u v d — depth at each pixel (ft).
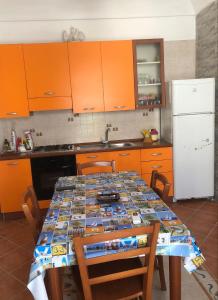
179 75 13.82
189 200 13.12
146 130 13.76
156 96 13.17
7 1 11.93
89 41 11.93
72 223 5.64
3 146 12.87
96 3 12.53
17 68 11.66
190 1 12.92
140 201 6.63
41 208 12.10
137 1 12.66
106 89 12.28
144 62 12.64
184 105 11.98
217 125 12.48
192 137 12.26
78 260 4.53
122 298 5.09
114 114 13.75
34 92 11.91
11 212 12.09
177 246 5.07
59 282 5.24
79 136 13.73
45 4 12.23
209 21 12.16
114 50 12.06
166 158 12.38
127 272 4.92
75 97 12.16
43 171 11.91
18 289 7.52
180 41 13.50
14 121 13.16
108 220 5.69
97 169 12.13
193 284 7.39
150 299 5.14
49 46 11.68
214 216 11.26
